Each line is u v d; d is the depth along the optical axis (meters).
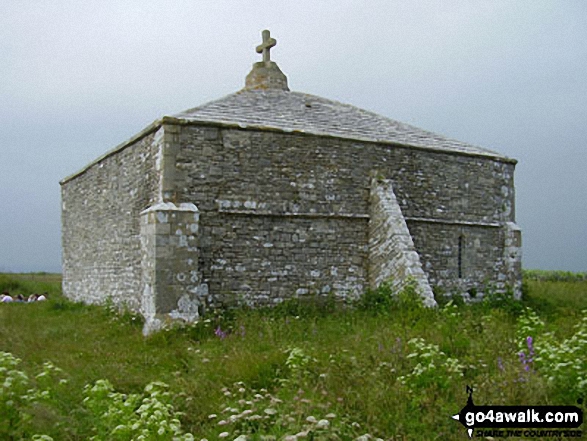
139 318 12.49
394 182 14.86
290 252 13.24
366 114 16.91
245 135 12.86
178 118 12.11
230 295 12.46
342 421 5.96
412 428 6.02
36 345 10.55
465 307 14.18
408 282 12.93
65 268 20.98
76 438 5.77
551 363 6.49
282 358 8.22
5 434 5.21
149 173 12.83
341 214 13.92
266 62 17.30
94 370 8.34
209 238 12.31
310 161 13.62
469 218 16.38
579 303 17.00
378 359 7.80
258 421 5.97
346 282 13.91
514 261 17.11
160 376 8.27
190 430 6.24
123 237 14.41
